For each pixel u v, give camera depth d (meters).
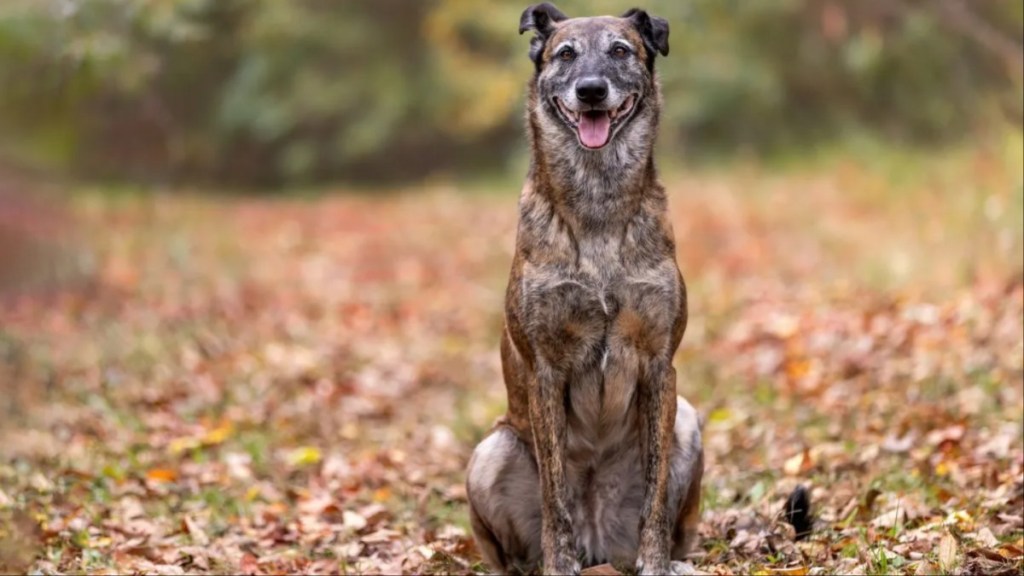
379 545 8.04
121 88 23.31
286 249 22.66
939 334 12.05
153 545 7.83
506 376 7.47
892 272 15.07
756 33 28.59
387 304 17.55
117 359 12.95
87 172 32.59
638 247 6.98
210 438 10.52
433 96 34.38
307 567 7.59
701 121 29.81
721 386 12.03
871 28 24.92
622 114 7.11
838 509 7.96
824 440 9.68
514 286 7.11
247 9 32.88
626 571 7.41
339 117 35.91
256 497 9.09
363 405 12.30
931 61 25.16
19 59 13.70
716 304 15.52
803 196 22.48
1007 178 16.33
